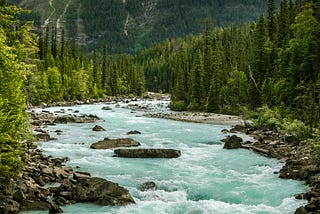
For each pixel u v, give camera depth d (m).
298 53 61.41
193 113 81.25
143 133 50.50
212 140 45.38
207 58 96.12
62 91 111.62
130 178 28.05
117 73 153.38
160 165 32.12
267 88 67.62
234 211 21.67
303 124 41.34
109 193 22.94
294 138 41.00
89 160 33.19
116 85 150.88
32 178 25.11
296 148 36.97
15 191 21.97
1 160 22.47
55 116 67.88
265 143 40.91
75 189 23.45
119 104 108.56
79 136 46.31
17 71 26.88
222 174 29.42
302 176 27.69
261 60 77.75
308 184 26.33
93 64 146.88
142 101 125.19
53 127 54.22
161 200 23.77
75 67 132.12
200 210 21.83
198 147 40.75
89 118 64.38
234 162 33.50
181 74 96.75
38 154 32.06
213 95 85.06
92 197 22.78
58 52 138.25
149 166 31.73
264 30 80.00
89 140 43.47
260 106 67.56
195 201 23.48
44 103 98.12
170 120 67.38
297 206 22.22
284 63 66.19
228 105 80.62
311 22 61.84
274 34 87.38
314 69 58.06
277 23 89.06
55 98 107.56
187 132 52.03
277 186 26.14
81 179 24.11
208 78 94.25
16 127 24.95
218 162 33.50
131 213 21.33
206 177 28.53
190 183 26.91
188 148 39.97
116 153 35.72
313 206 20.53
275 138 44.19
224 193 24.88
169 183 26.78
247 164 32.72
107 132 50.38
